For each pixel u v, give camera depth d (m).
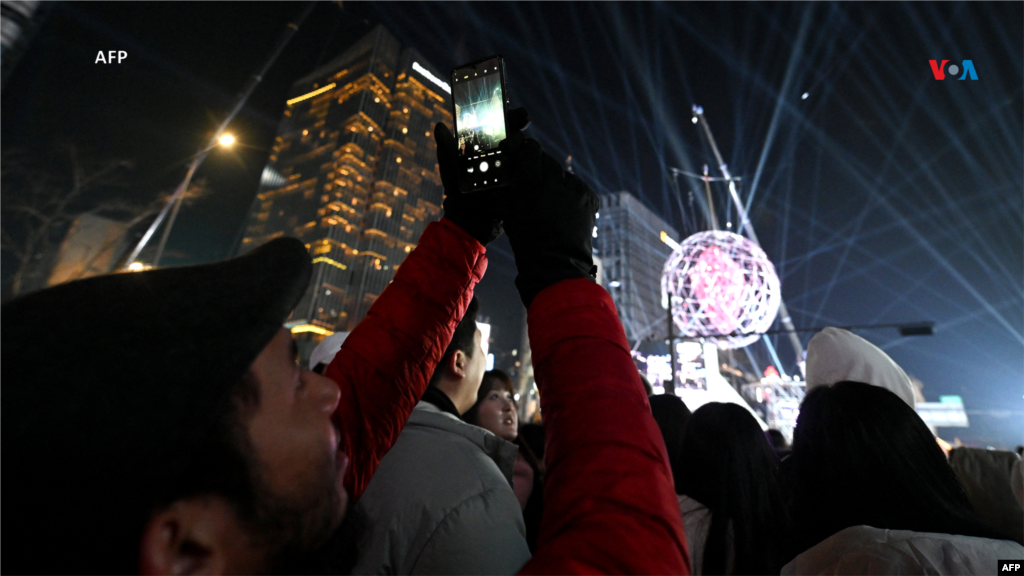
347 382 1.11
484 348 2.62
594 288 0.80
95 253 16.30
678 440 3.08
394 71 113.19
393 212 101.75
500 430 3.63
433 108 117.38
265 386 0.63
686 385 18.81
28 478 0.42
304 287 0.63
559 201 0.87
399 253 100.81
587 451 0.61
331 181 97.88
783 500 2.29
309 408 0.68
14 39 8.37
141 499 0.45
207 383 0.50
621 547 0.52
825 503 1.81
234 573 0.54
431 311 1.20
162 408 0.47
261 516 0.56
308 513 0.62
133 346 0.48
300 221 98.31
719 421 2.46
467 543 1.45
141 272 0.57
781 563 2.13
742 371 48.84
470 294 1.29
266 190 109.06
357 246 96.56
